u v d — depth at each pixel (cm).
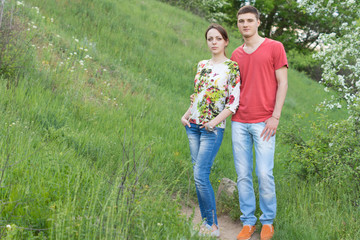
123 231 252
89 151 476
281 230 362
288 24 3203
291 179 493
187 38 1582
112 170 432
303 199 430
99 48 1041
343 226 359
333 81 621
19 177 314
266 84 358
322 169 461
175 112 822
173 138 662
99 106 694
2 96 523
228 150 694
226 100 367
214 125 351
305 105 1595
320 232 354
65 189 307
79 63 835
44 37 862
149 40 1337
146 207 301
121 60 1041
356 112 472
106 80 831
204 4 2270
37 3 1088
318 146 475
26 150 374
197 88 371
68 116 573
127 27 1335
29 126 480
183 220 294
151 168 486
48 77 679
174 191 467
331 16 731
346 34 637
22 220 265
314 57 659
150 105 799
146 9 1714
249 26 356
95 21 1211
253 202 374
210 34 366
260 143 358
